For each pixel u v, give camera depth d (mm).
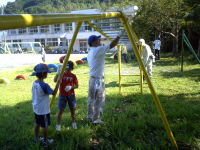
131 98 5738
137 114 4395
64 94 3539
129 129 3617
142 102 5211
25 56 26078
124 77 9602
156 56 17094
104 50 3580
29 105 5469
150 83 3014
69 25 48188
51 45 50000
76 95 6445
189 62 13469
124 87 7375
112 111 4719
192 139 3182
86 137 3312
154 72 10680
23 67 15523
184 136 3242
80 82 8766
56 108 5062
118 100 5539
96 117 3844
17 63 18562
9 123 4008
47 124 3078
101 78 3791
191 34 18859
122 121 3896
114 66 14000
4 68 15141
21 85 8797
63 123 3969
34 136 3395
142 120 3930
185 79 8227
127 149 2896
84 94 6574
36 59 22250
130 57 18453
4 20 1037
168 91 6504
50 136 3406
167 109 4543
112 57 20031
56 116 4402
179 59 15609
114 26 4207
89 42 3859
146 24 19344
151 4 15805
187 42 9883
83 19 1938
